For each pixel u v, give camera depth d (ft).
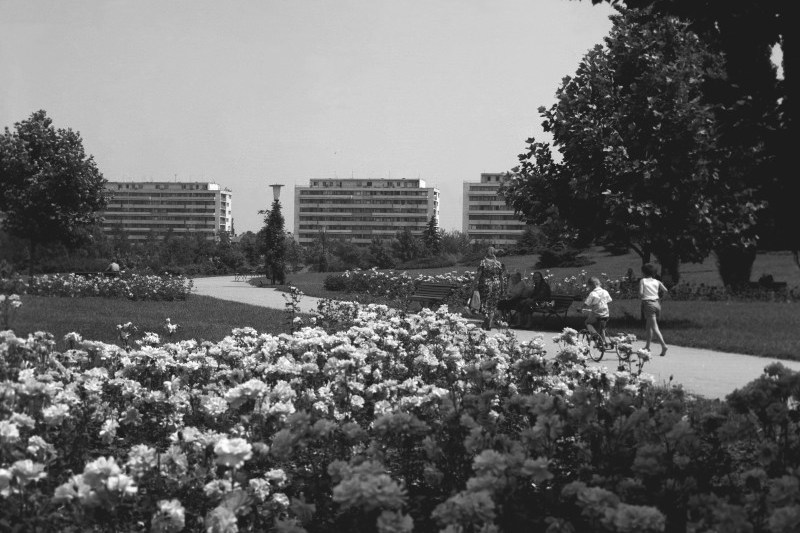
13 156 149.18
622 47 67.05
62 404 14.30
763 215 17.67
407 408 15.83
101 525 11.10
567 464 14.14
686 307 87.30
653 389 19.42
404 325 31.55
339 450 13.84
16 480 10.60
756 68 16.43
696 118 59.93
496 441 12.55
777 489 10.86
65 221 150.82
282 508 11.94
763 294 101.30
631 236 63.46
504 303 67.10
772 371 14.85
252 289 130.31
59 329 45.11
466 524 9.43
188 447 13.08
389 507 9.52
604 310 48.73
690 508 11.16
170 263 261.85
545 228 69.10
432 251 335.06
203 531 11.23
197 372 20.84
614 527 9.48
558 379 20.45
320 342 21.36
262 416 14.19
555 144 67.10
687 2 16.58
